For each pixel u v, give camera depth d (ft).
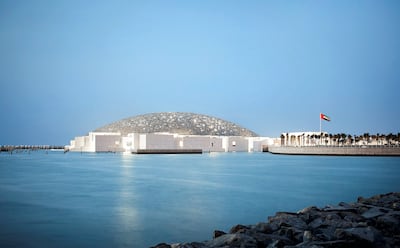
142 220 76.54
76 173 195.52
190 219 77.41
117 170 216.33
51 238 62.80
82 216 80.89
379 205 77.05
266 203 98.43
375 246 44.68
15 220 77.00
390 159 377.09
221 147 653.71
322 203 98.78
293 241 50.49
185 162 307.78
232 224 72.84
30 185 140.77
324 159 378.12
